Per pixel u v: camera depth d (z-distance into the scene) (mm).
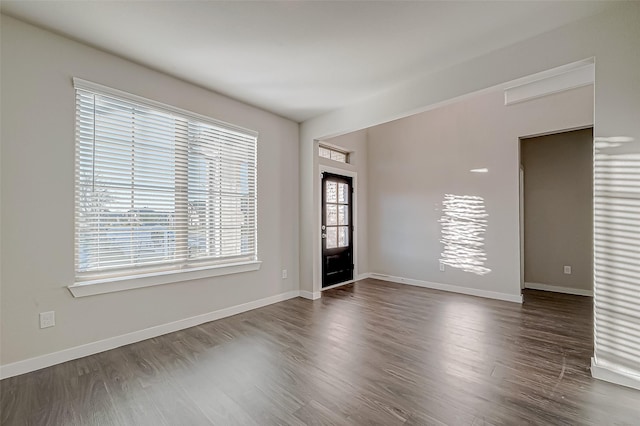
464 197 4523
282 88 3199
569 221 4488
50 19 2086
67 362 2277
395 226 5348
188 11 1995
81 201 2387
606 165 2021
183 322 2996
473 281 4398
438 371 2145
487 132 4320
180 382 2010
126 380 2035
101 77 2473
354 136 5469
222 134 3371
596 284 2066
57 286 2260
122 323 2590
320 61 2662
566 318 3311
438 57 2607
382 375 2094
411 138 5168
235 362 2291
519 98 3980
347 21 2117
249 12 2010
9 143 2070
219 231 3336
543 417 1647
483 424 1591
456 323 3150
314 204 4195
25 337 2125
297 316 3389
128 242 2629
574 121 3648
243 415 1674
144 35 2270
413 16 2064
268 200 3891
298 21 2111
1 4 1926
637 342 1905
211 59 2619
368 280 5461
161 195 2846
